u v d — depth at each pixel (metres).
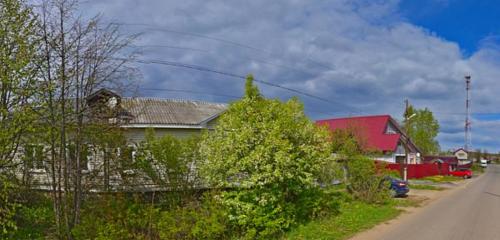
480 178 50.88
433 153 68.38
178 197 11.74
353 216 13.26
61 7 8.98
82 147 8.94
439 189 29.50
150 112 18.72
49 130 8.10
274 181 10.73
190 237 8.96
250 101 11.81
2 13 8.35
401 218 13.85
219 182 10.83
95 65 8.40
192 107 21.55
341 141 21.09
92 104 8.80
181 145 12.77
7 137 8.24
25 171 9.52
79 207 8.61
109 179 10.24
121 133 10.25
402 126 50.84
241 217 10.19
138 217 8.78
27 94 8.12
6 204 8.75
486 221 13.40
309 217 12.22
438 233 11.14
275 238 10.20
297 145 11.87
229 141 10.92
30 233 9.59
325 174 15.19
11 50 8.31
